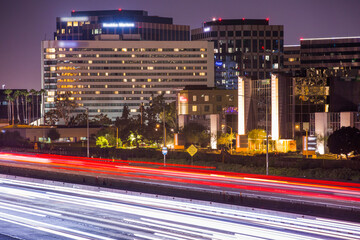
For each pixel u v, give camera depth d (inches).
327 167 2866.6
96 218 1400.1
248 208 1549.0
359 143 3518.7
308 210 1521.9
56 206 1610.5
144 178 2384.4
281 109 4950.8
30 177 2608.3
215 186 2053.4
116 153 4274.1
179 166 3265.3
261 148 4943.4
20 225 1310.3
